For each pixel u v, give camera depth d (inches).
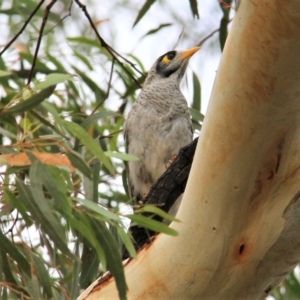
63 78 230.2
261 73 213.8
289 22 205.0
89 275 291.7
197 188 236.5
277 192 233.9
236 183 230.7
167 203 290.5
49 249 251.0
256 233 237.8
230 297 246.4
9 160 217.6
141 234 287.3
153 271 248.5
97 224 227.0
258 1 207.9
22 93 234.7
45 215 217.5
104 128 411.2
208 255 240.5
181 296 246.5
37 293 233.9
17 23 457.1
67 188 235.6
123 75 436.8
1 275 233.1
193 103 406.9
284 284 403.9
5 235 239.6
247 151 225.9
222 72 223.8
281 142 225.6
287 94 214.7
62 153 260.4
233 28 219.3
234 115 222.7
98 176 303.4
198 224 239.1
